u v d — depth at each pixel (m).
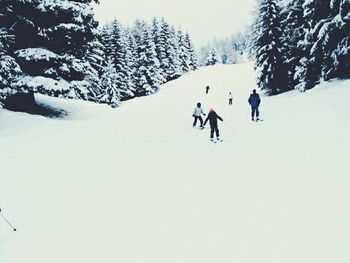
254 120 17.69
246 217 6.61
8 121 15.73
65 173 10.27
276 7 32.47
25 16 17.25
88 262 5.53
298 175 8.60
